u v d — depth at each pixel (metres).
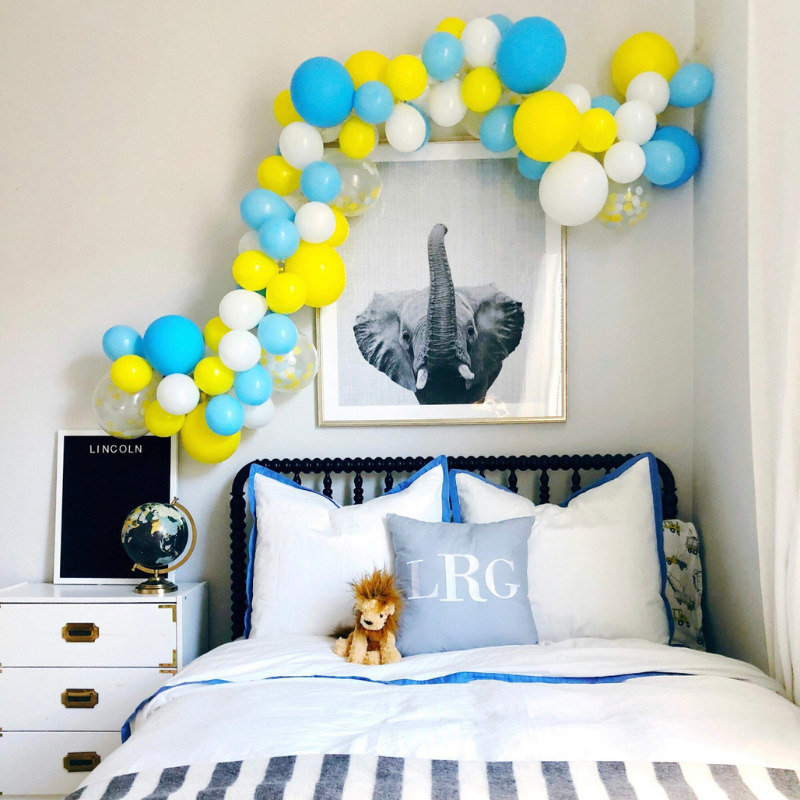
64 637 2.05
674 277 2.28
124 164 2.36
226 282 2.34
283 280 1.93
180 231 2.35
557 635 1.87
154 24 2.34
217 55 2.33
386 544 1.95
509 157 2.28
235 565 2.22
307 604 1.92
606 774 1.14
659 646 1.74
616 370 2.29
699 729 1.29
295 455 2.34
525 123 1.88
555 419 2.28
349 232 2.30
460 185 2.28
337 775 1.15
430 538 1.85
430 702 1.44
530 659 1.63
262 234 1.92
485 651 1.70
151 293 2.36
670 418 2.29
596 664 1.61
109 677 2.04
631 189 2.10
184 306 2.35
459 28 2.08
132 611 2.04
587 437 2.30
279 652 1.74
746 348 1.91
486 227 2.28
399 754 1.23
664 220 2.28
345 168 2.06
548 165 2.05
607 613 1.86
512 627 1.76
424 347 2.29
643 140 2.04
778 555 1.53
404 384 2.30
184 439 2.07
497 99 1.99
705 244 2.17
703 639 2.12
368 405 2.30
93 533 2.31
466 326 2.29
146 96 2.35
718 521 2.08
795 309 1.49
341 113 1.94
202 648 2.25
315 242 2.00
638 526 1.95
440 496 2.07
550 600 1.88
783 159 1.58
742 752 1.21
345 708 1.42
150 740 1.31
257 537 2.08
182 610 2.05
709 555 2.14
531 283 2.28
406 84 1.94
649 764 1.17
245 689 1.55
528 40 1.85
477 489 2.07
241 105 2.33
